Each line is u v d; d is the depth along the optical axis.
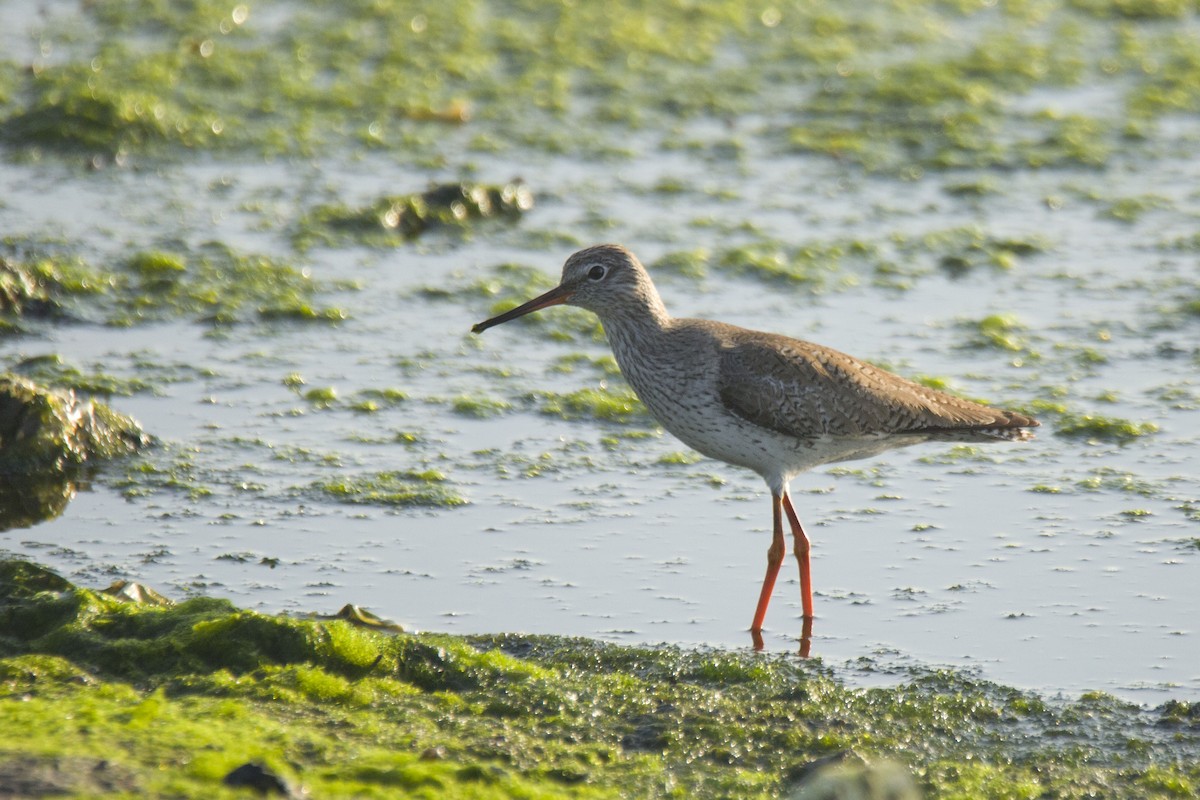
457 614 10.95
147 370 15.45
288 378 15.43
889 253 18.89
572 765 8.56
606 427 14.76
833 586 11.62
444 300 17.55
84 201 19.59
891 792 7.88
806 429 11.62
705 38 26.41
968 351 16.17
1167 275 18.23
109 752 7.91
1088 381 15.49
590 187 20.86
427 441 14.19
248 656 9.50
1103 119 23.28
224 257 18.19
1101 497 13.05
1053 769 8.77
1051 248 19.05
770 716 9.32
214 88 23.33
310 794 7.70
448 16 26.78
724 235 19.31
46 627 9.76
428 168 21.23
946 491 13.36
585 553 12.06
